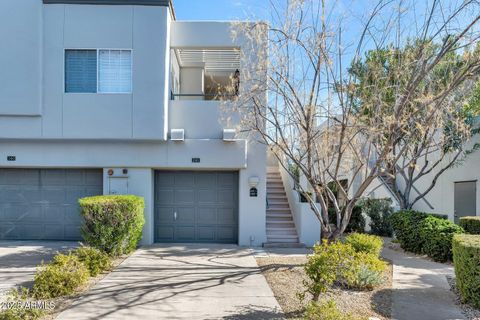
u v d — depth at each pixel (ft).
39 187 37.73
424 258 31.60
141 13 35.06
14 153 36.01
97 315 18.01
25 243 35.99
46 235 37.60
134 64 34.91
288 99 25.75
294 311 18.60
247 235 36.63
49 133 34.63
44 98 34.76
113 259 29.58
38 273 21.48
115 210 29.91
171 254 32.01
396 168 30.32
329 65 25.23
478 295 18.99
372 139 25.18
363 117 25.18
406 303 19.84
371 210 46.44
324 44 24.80
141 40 35.01
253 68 32.48
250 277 24.76
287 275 25.23
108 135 34.76
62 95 34.71
